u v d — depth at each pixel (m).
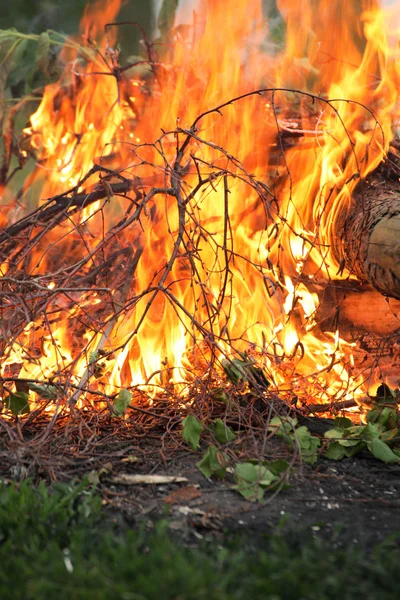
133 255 5.08
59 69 6.82
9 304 4.24
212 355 4.01
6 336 3.84
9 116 6.44
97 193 4.97
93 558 2.60
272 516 3.14
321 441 3.93
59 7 10.64
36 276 4.46
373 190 5.13
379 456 3.72
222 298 4.07
